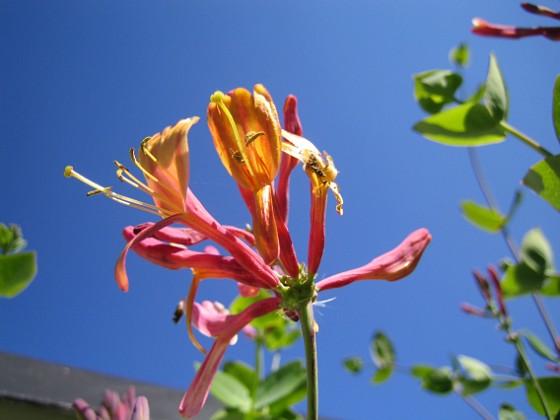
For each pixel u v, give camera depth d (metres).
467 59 0.25
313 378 0.14
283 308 0.15
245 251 0.15
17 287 0.19
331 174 0.15
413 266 0.16
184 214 0.15
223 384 0.23
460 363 0.25
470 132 0.17
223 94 0.15
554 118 0.16
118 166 0.16
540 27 0.17
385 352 0.32
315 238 0.15
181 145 0.15
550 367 0.24
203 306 0.17
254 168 0.15
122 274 0.14
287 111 0.17
